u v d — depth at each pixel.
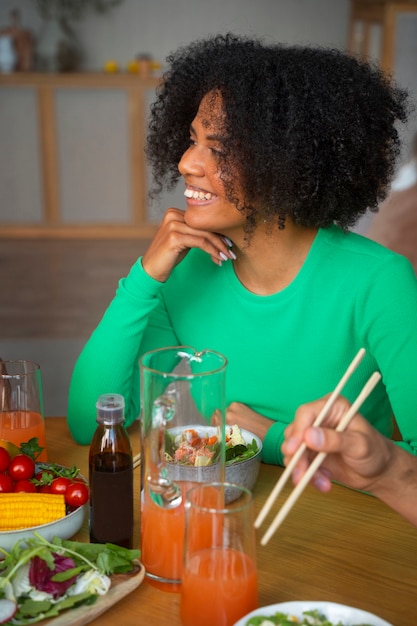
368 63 1.39
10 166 6.05
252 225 1.30
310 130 1.25
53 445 1.40
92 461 1.00
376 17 5.57
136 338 1.45
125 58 6.51
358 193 1.38
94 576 0.91
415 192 3.86
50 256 5.75
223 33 6.50
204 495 0.86
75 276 5.30
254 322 1.42
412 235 3.87
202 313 1.49
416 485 0.94
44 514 1.01
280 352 1.41
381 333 1.34
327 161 1.29
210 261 1.49
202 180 1.28
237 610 0.83
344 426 0.87
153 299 1.45
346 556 1.04
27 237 6.19
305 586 0.97
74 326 4.39
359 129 1.27
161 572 0.95
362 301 1.35
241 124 1.22
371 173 1.34
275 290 1.41
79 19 6.39
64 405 3.36
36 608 0.86
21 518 1.00
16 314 4.57
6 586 0.87
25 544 0.97
